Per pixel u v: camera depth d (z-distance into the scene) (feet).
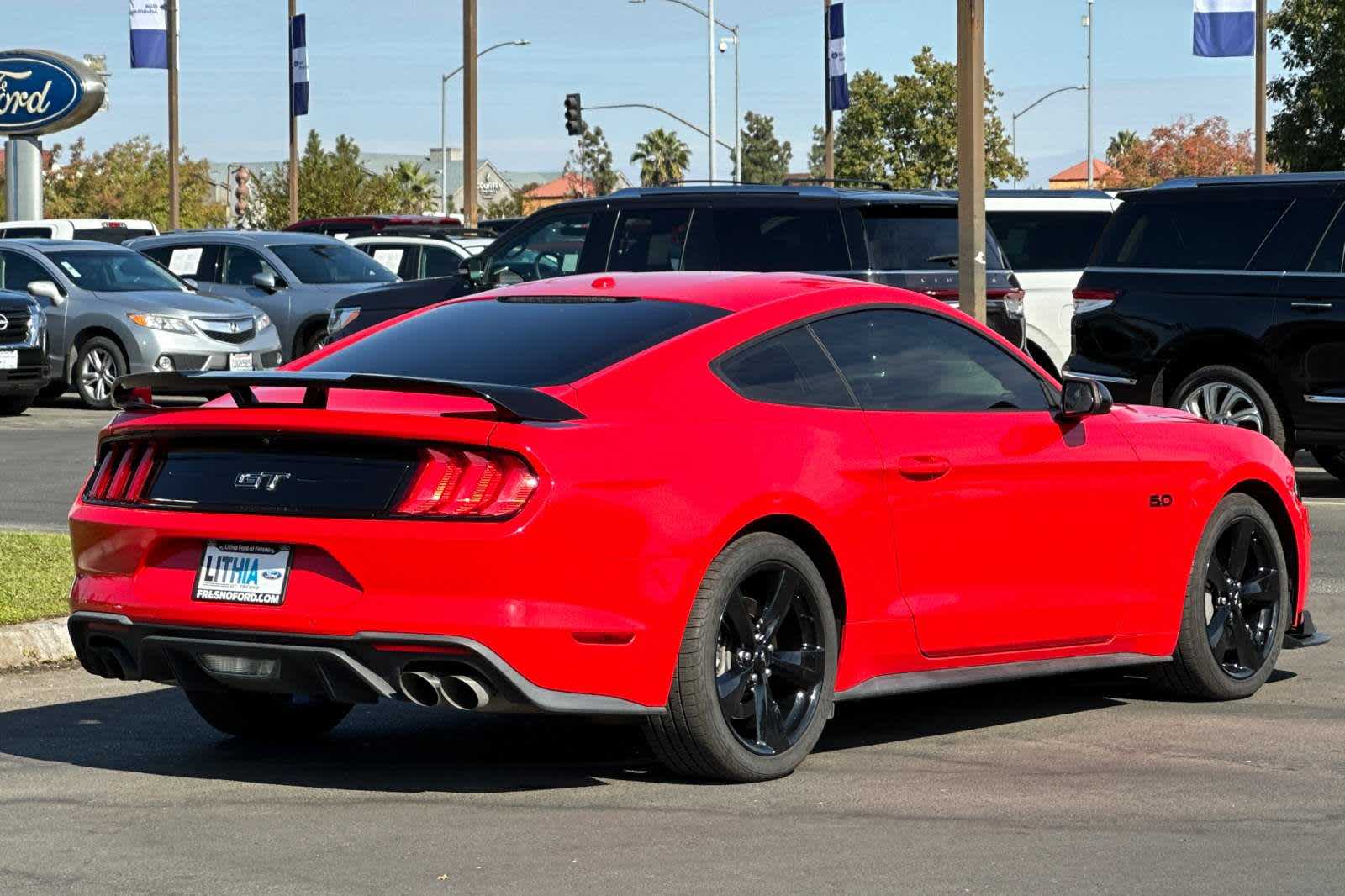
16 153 175.52
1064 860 22.47
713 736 25.62
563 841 23.30
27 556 45.03
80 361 101.50
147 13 218.59
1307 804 25.30
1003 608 29.50
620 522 24.59
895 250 67.92
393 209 322.75
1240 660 33.32
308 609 24.45
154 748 29.12
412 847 23.00
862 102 320.29
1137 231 64.08
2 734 30.22
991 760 28.07
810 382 27.84
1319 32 153.79
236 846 23.08
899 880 21.59
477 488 24.14
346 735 30.07
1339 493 65.05
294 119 224.74
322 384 24.76
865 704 32.76
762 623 26.43
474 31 168.14
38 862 22.49
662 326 27.35
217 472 25.66
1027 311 84.07
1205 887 21.38
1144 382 63.21
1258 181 61.87
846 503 27.25
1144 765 27.73
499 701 24.35
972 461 29.01
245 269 110.22
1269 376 60.90
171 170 227.20
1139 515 31.48
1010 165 321.73
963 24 66.69
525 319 28.48
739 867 22.09
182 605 25.30
